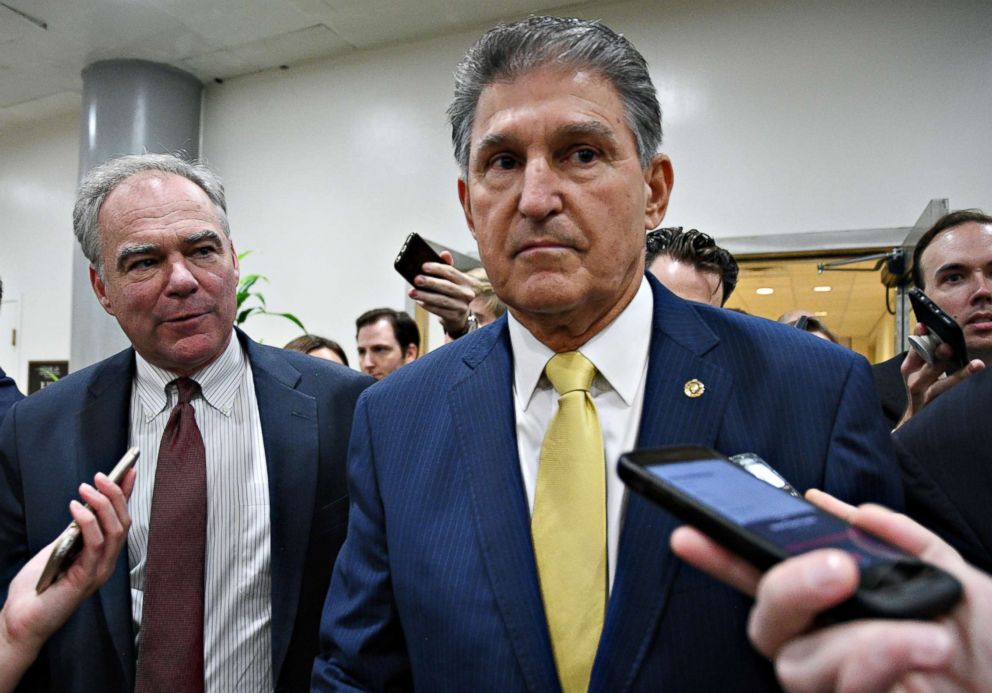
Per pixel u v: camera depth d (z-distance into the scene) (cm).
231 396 115
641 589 63
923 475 75
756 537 35
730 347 73
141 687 97
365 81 392
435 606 69
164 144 403
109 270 106
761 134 312
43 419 111
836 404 67
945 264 151
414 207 377
